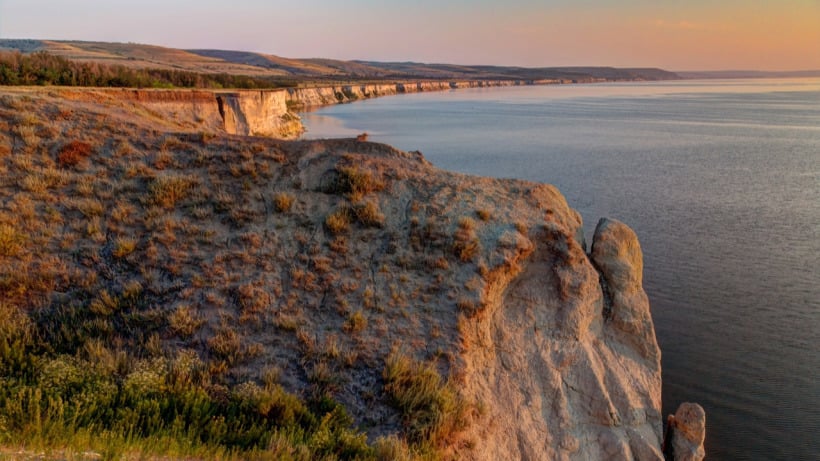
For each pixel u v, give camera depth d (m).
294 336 12.69
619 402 14.70
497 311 14.68
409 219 16.05
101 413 9.20
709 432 18.64
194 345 12.14
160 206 16.14
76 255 14.04
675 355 23.27
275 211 16.23
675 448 15.17
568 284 15.19
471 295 14.02
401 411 11.28
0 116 18.70
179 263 14.21
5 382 9.46
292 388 11.45
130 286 13.20
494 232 15.66
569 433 13.74
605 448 14.09
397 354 12.41
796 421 19.14
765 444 18.06
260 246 15.02
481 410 12.30
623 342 16.00
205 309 13.04
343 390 11.59
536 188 18.38
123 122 20.20
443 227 15.67
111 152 18.23
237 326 12.73
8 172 16.33
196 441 8.82
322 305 13.59
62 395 9.60
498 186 18.25
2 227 14.01
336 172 17.47
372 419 11.09
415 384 11.62
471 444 11.34
